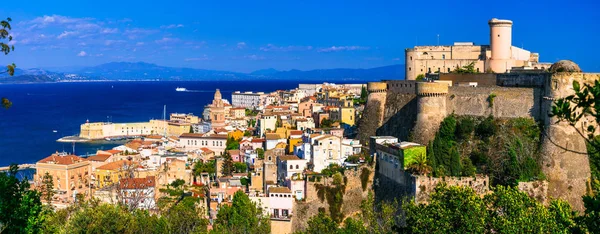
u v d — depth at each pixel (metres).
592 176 136.75
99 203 166.25
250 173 196.25
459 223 90.88
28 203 70.75
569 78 138.62
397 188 141.62
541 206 96.12
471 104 159.75
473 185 133.38
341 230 121.62
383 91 189.75
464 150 152.12
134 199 168.50
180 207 148.88
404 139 174.62
